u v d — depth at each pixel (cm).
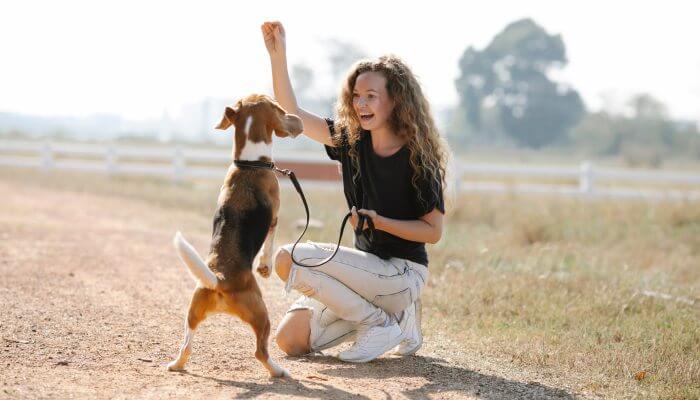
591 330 627
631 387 488
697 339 596
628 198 1803
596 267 912
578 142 8512
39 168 2209
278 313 658
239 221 460
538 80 8806
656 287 816
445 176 523
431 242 507
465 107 8956
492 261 910
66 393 421
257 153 484
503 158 5903
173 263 874
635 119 8344
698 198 1625
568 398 463
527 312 679
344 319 513
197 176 1981
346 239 1008
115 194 1703
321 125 553
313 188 1809
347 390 449
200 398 420
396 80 500
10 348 510
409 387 465
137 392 428
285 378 464
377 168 507
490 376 500
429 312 677
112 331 573
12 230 1084
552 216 1304
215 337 567
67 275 775
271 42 559
